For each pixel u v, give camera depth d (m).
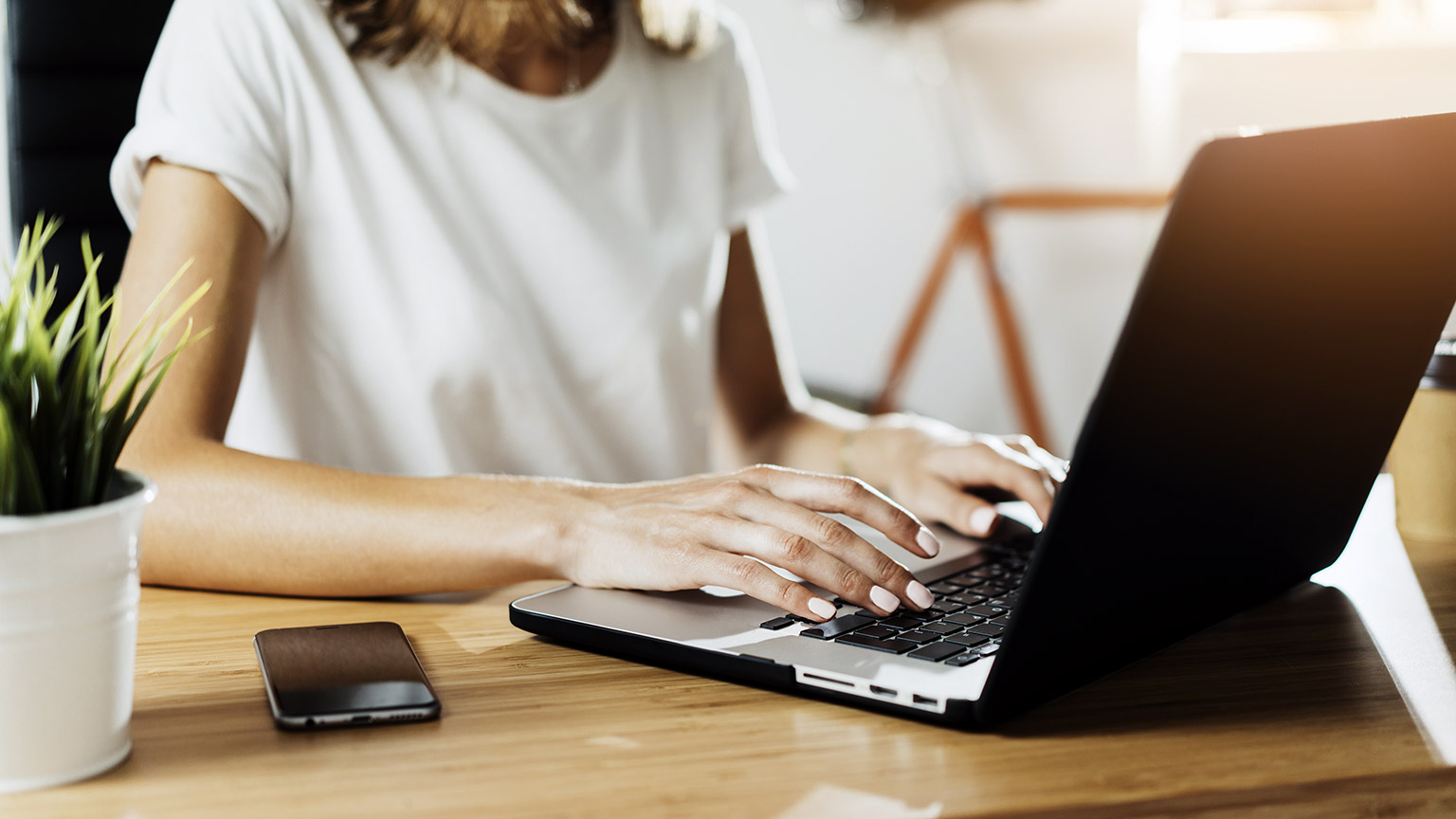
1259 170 0.43
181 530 0.73
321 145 1.03
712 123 1.28
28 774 0.43
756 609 0.63
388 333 1.06
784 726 0.50
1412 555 0.82
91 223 1.23
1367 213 0.51
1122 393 0.42
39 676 0.43
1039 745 0.48
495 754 0.47
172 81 0.96
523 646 0.62
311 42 1.04
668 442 1.21
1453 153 0.54
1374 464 0.68
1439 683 0.55
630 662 0.59
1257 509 0.57
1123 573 0.49
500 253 1.13
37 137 1.21
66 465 0.44
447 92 1.10
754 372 1.32
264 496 0.73
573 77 1.18
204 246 0.88
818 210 3.32
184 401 0.80
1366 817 0.45
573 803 0.42
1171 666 0.58
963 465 0.88
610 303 1.17
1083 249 3.42
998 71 3.31
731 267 1.34
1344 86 3.23
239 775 0.45
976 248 3.39
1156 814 0.43
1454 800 0.45
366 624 0.62
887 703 0.50
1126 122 3.33
